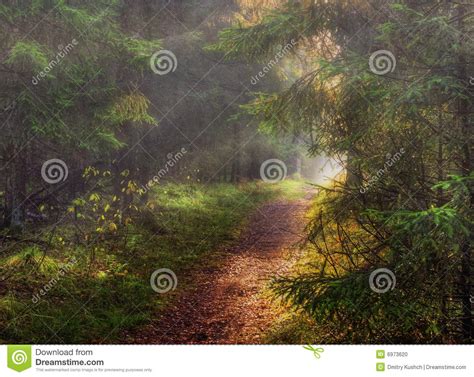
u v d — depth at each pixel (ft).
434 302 14.64
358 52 17.39
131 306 23.65
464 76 15.26
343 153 17.95
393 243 14.88
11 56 21.97
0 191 32.07
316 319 14.96
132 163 37.22
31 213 32.27
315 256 28.66
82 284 24.12
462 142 15.12
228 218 50.65
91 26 25.18
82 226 31.63
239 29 18.90
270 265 33.81
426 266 14.60
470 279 14.53
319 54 19.60
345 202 17.67
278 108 18.24
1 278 21.91
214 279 30.60
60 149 29.99
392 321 14.48
